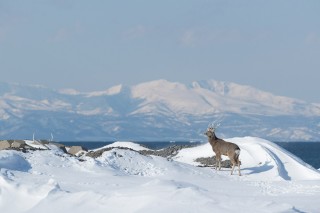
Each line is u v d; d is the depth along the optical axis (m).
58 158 43.41
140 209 22.45
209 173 45.94
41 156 43.22
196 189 24.19
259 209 21.59
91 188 31.31
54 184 27.47
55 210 24.14
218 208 21.75
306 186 33.03
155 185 25.39
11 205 25.95
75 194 25.27
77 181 34.94
